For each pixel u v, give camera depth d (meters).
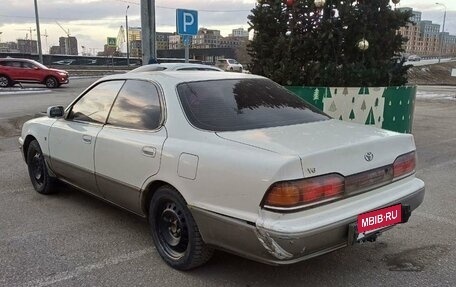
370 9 8.74
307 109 4.24
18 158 8.05
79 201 5.53
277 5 9.09
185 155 3.44
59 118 5.25
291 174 2.90
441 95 24.23
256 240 2.98
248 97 4.05
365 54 8.99
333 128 3.72
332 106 8.29
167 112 3.81
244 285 3.47
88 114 4.77
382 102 8.59
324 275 3.62
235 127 3.60
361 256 3.97
